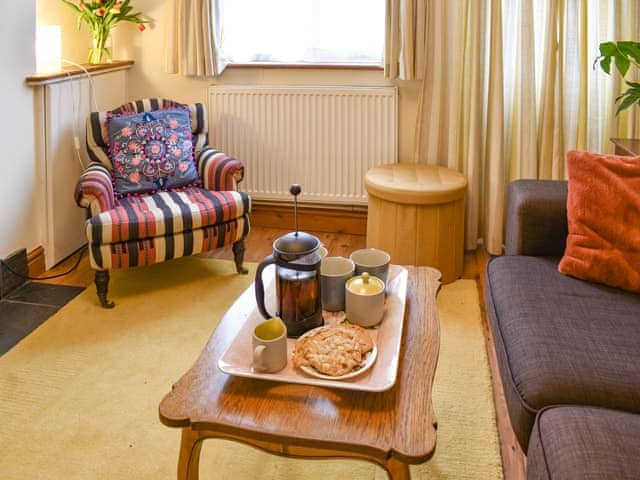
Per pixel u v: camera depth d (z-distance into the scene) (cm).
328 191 371
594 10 315
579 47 316
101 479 179
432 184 302
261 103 364
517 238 221
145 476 181
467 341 255
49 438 196
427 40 331
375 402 139
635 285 187
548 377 148
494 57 321
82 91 334
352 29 358
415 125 351
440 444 194
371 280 170
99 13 339
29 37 290
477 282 312
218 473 182
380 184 302
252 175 378
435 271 207
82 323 268
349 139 359
